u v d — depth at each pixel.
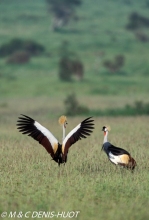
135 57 98.12
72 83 75.94
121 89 72.56
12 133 22.98
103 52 98.38
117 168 12.92
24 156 14.88
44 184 11.45
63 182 11.58
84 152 15.80
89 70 89.12
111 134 21.69
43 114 39.56
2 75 82.50
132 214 9.07
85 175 12.48
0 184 11.49
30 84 75.00
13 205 9.62
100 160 14.27
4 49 102.44
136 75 87.12
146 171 12.84
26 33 114.94
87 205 9.73
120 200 10.12
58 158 11.38
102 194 10.61
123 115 35.72
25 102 55.75
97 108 43.16
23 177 12.00
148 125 25.33
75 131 11.30
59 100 58.34
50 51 102.56
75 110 37.94
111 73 87.50
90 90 70.81
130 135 20.62
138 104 37.19
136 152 15.48
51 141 11.25
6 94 68.62
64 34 114.75
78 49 104.44
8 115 38.53
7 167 13.38
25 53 94.88
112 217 8.88
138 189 11.03
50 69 90.06
